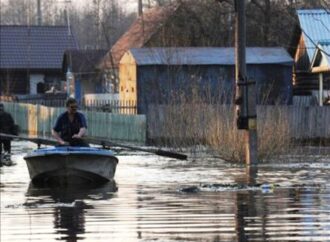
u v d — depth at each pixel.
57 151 54.12
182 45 122.06
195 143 82.12
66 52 175.38
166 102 101.88
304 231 33.94
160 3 141.50
